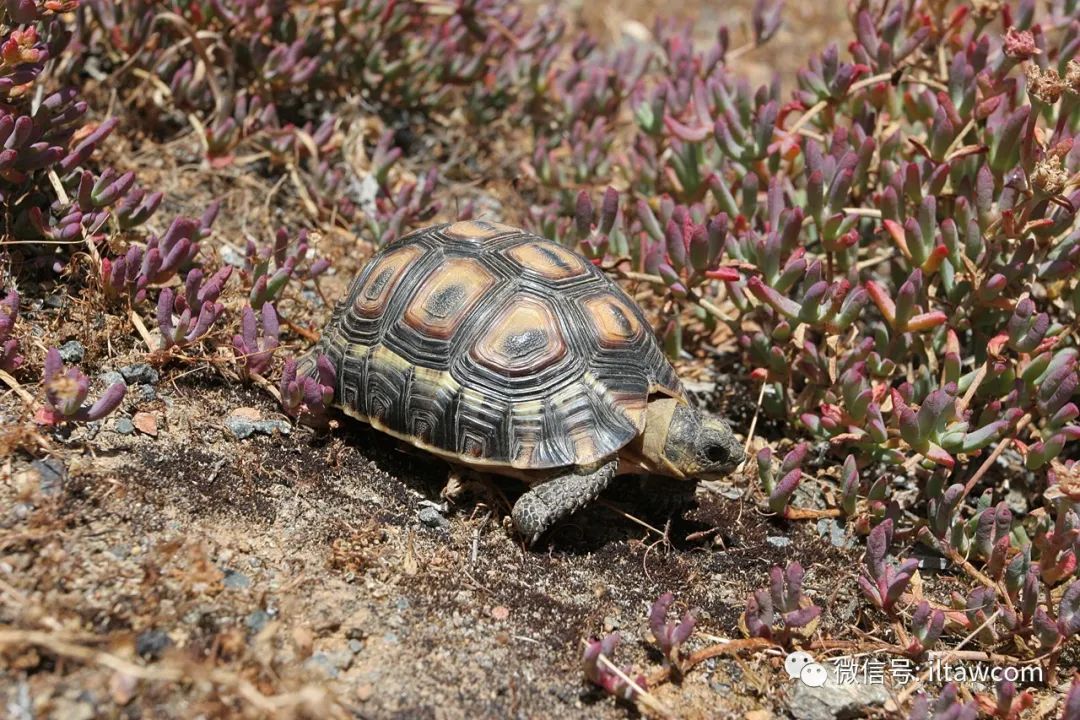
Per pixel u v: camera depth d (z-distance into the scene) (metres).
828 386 0.71
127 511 0.63
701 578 0.66
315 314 0.73
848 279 0.72
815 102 0.75
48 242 0.68
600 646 0.62
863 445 0.69
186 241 0.69
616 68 0.84
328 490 0.66
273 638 0.61
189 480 0.65
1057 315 0.73
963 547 0.67
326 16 0.81
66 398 0.63
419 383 0.66
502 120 0.84
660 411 0.66
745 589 0.66
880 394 0.70
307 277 0.72
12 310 0.66
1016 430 0.69
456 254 0.67
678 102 0.78
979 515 0.67
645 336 0.67
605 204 0.73
